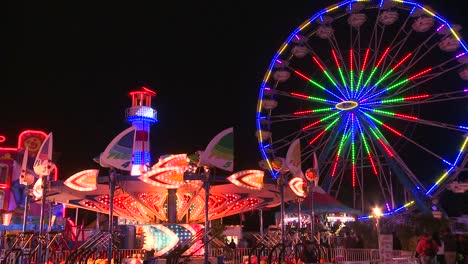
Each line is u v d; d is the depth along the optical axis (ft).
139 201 69.97
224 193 71.36
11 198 122.72
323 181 119.14
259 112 122.93
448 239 64.28
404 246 96.27
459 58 109.19
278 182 62.44
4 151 127.95
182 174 59.82
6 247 75.87
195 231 68.28
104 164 53.62
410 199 113.19
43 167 55.21
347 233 93.76
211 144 54.95
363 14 115.96
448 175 107.45
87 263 56.80
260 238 68.18
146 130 91.61
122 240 67.77
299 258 58.03
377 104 115.85
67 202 74.23
